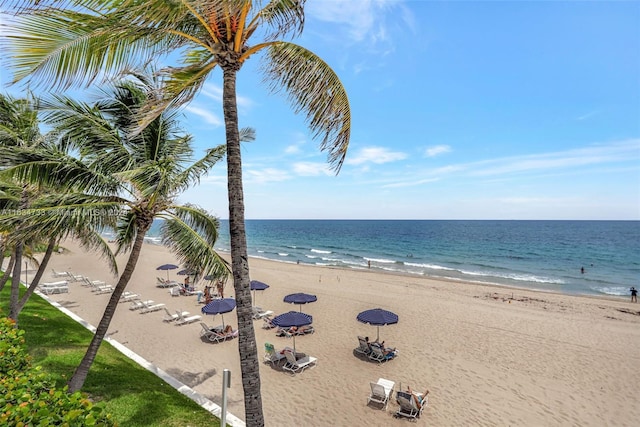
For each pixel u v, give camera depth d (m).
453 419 8.20
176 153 8.20
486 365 11.20
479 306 18.91
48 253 10.80
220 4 3.60
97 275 26.27
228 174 4.83
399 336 13.77
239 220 4.77
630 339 13.76
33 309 13.31
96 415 2.85
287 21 4.77
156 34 4.52
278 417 8.06
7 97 8.44
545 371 10.84
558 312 18.27
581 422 8.23
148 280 24.80
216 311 12.59
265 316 15.79
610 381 10.24
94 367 8.41
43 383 3.33
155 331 13.39
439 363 11.28
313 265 40.00
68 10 3.80
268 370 10.52
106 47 4.35
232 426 6.74
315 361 11.08
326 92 5.26
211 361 10.89
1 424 2.48
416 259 47.78
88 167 6.89
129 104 7.75
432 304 19.06
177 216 8.23
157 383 8.26
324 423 7.88
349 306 18.30
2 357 3.86
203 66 5.21
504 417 8.33
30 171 6.23
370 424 7.89
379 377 10.23
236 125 4.88
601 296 25.50
